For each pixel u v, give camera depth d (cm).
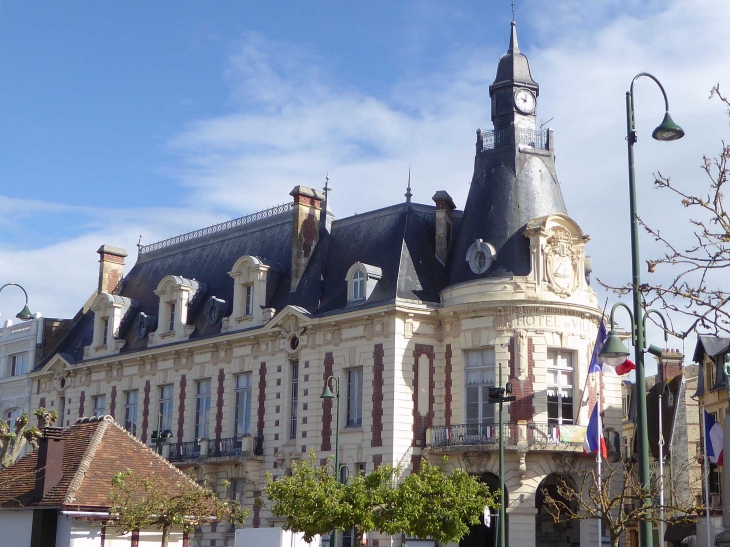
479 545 4697
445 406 4719
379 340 4784
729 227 1686
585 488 4569
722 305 1691
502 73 5075
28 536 3497
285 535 3947
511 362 4591
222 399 5506
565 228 4750
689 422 5612
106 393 6262
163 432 5378
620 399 4859
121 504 3266
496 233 4791
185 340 5772
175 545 3622
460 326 4725
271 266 5519
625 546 5884
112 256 6919
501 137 5006
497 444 4444
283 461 5075
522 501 4456
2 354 7300
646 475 2250
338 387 4244
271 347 5294
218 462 5300
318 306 5188
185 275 6300
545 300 4616
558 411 4625
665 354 5825
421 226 5156
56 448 3575
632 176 2378
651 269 1712
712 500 4925
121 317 6369
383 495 3253
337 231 5494
